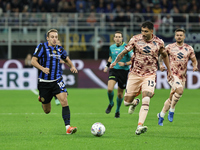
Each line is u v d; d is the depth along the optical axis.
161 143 22.17
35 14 71.88
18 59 66.44
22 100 50.22
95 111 39.34
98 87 67.38
